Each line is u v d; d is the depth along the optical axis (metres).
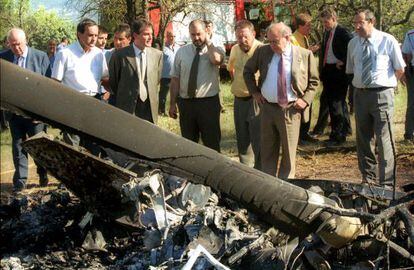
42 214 5.73
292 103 6.81
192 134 7.70
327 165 8.89
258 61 6.96
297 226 4.06
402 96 14.39
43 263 5.09
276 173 7.10
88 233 5.30
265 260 3.95
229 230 4.30
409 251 4.27
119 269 4.76
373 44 7.13
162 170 3.88
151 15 14.09
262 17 16.41
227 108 13.98
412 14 15.02
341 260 4.25
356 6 13.66
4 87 3.41
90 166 4.86
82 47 7.30
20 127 7.62
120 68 7.35
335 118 10.06
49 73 7.71
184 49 7.52
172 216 4.70
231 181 3.95
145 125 3.73
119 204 5.20
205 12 15.10
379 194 4.87
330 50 9.79
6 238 5.46
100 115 3.62
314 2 13.59
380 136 7.17
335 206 4.17
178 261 4.14
